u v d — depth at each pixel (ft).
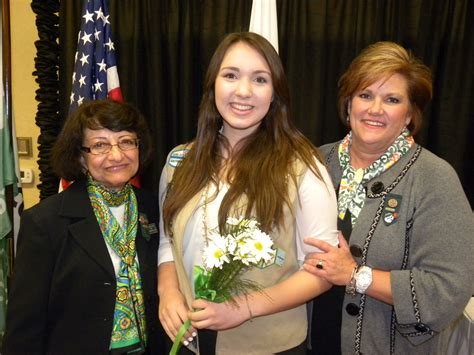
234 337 3.87
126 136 4.38
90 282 4.13
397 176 4.09
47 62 7.04
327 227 3.72
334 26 7.25
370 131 4.13
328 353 4.49
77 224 4.23
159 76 7.26
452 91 7.21
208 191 3.94
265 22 6.68
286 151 3.84
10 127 6.75
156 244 4.77
